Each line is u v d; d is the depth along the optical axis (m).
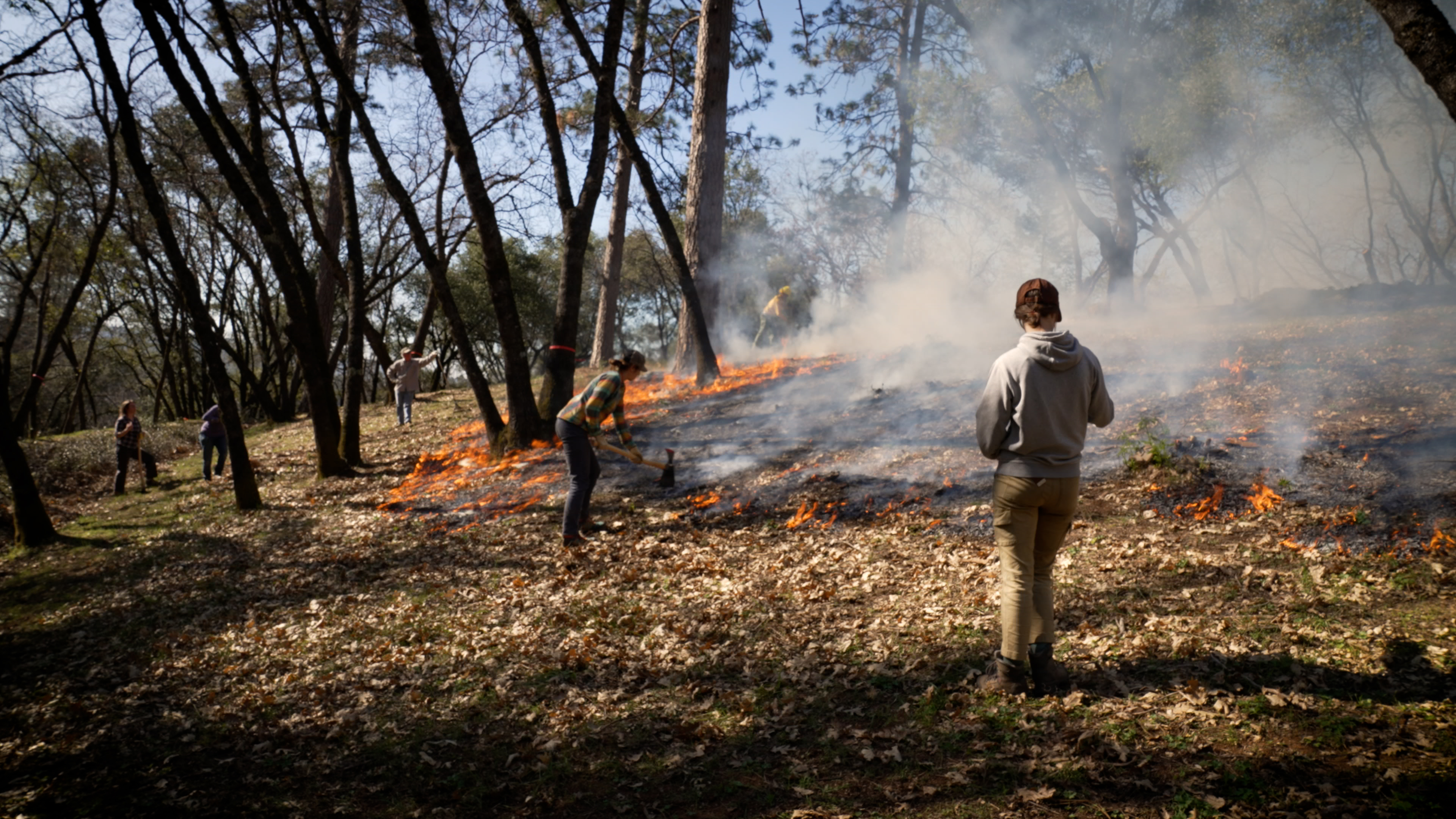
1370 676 2.88
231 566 7.07
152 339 33.69
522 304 31.88
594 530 6.51
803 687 3.52
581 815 2.75
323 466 10.35
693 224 13.42
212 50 13.69
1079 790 2.46
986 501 5.67
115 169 14.17
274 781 3.23
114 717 4.14
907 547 5.16
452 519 7.59
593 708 3.55
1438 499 4.29
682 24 14.60
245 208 9.61
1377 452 5.09
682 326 13.69
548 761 3.13
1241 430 6.02
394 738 3.51
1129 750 2.63
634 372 6.32
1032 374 2.97
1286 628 3.35
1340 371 7.05
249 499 9.16
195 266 25.39
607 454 8.90
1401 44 3.12
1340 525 4.27
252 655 4.86
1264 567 4.00
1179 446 5.77
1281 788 2.33
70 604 6.62
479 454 10.03
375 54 13.27
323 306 21.59
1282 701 2.77
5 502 10.96
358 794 3.05
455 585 5.69
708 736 3.19
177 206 20.36
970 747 2.82
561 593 5.22
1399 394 6.13
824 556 5.26
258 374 37.53
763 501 6.61
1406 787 2.23
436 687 4.01
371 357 32.38
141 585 6.87
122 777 3.42
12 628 6.23
